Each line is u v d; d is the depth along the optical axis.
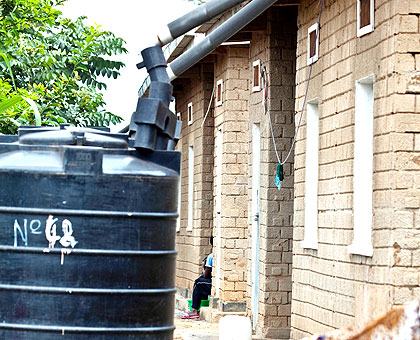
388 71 8.30
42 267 3.29
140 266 3.36
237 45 16.05
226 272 16.20
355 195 9.39
